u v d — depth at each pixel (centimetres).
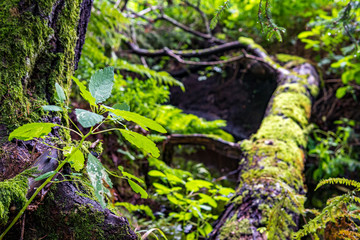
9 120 104
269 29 135
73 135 244
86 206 103
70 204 101
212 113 522
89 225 101
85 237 100
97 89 88
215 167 373
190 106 535
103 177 84
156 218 255
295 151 251
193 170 347
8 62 108
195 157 390
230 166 367
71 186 105
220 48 450
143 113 304
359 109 431
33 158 100
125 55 486
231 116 512
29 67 112
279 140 260
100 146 118
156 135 292
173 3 604
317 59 448
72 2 128
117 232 103
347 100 438
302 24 475
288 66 409
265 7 133
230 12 511
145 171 295
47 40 119
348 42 421
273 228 159
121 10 436
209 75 538
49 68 118
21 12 113
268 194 196
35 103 111
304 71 392
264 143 257
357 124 421
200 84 545
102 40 415
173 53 452
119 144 275
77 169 95
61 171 103
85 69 300
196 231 217
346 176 343
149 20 504
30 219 96
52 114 114
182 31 568
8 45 109
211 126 363
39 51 116
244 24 511
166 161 327
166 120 335
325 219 124
